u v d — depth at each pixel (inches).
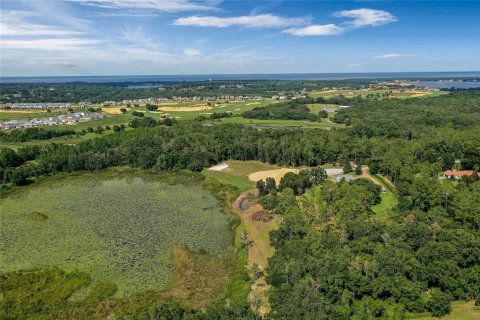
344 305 2888.8
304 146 7485.2
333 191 4849.9
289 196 4963.1
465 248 3282.5
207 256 4035.4
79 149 7632.9
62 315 3058.6
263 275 3629.4
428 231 3649.1
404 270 3149.6
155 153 7421.3
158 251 4153.5
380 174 6072.8
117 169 7317.9
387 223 3912.4
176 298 3292.3
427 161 6023.6
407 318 2903.5
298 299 2883.9
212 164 7682.1
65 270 3735.2
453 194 4377.5
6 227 4690.0
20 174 6378.0
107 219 4970.5
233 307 2933.1
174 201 5674.2
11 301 3208.7
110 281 3558.1
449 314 2910.9
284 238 4015.8
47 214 5113.2
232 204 5556.1
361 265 3240.7
